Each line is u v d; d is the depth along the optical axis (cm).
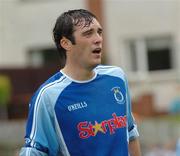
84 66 1185
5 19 5725
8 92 4284
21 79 4591
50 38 5700
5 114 4275
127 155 1203
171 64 5594
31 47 5744
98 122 1184
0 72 4541
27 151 1180
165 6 5581
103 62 5069
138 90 5553
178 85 5425
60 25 1191
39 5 5706
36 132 1187
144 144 3600
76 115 1180
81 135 1178
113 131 1190
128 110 1239
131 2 5619
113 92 1212
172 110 4612
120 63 5622
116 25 5616
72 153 1181
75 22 1177
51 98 1181
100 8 5534
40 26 5712
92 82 1202
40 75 4653
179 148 1842
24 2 5728
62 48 1200
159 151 3228
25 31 5725
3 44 5716
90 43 1174
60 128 1181
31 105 1198
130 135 1255
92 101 1191
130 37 5641
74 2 5628
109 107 1200
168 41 5609
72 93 1187
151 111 4675
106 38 5597
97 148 1178
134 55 5641
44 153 1184
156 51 5628
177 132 3716
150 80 5578
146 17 5616
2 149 3622
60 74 1205
